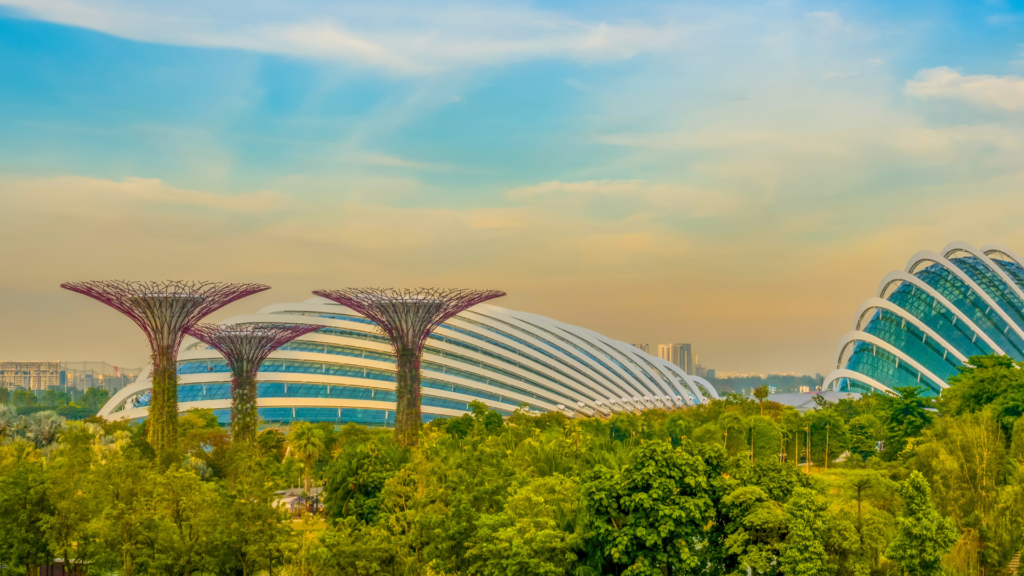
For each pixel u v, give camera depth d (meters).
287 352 144.50
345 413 137.50
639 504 40.31
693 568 40.50
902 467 65.12
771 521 38.50
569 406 154.00
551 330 169.62
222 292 89.31
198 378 137.12
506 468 56.19
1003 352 142.25
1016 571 46.56
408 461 65.06
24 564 49.00
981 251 154.75
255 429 93.88
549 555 41.53
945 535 38.84
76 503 48.06
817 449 108.25
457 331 158.62
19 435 86.88
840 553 39.41
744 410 121.56
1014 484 50.31
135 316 84.12
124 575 45.50
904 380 151.62
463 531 45.75
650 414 126.12
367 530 44.53
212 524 44.03
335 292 92.81
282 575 44.47
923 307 155.50
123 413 135.75
